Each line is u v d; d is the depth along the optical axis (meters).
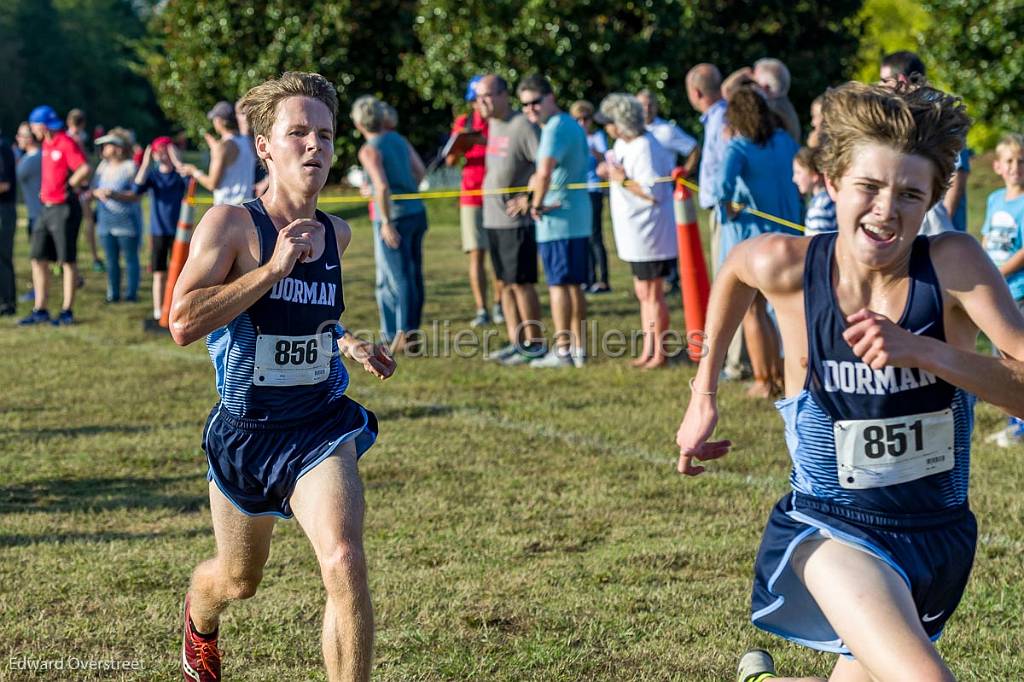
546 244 10.69
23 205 35.00
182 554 5.78
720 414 8.80
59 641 4.70
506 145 10.91
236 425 3.83
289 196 3.89
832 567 2.95
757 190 9.29
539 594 5.16
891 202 2.80
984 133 37.12
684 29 25.62
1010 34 27.00
